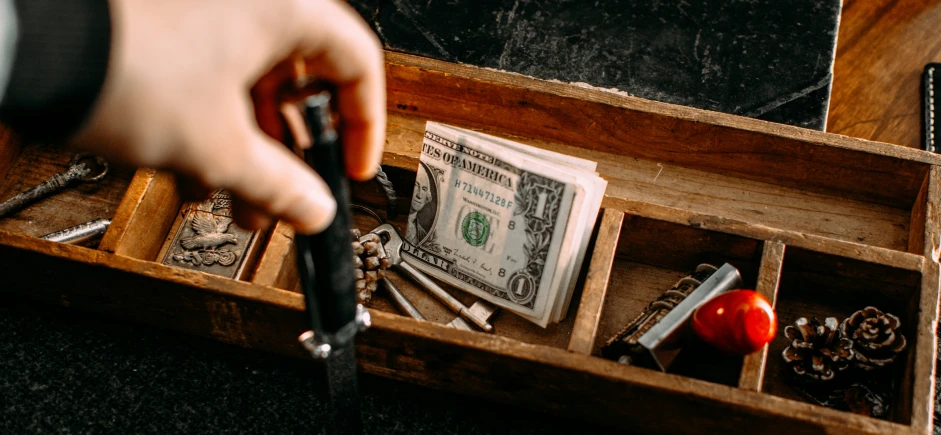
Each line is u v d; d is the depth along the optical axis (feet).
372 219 4.12
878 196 3.92
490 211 3.68
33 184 4.15
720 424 3.23
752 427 3.17
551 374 3.20
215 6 1.57
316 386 3.83
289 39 1.69
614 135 4.03
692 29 4.62
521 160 3.54
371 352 3.46
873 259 3.35
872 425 2.96
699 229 3.50
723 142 3.87
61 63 1.39
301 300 3.22
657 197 4.01
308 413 3.77
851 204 3.97
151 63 1.48
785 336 3.63
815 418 2.98
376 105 1.93
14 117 1.44
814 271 3.53
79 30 1.39
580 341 3.20
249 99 2.08
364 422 3.73
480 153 3.63
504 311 3.83
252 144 1.69
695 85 4.43
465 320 3.78
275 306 3.24
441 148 3.72
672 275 3.86
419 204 3.84
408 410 3.77
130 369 3.85
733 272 3.34
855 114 5.03
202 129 1.59
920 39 5.32
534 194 3.56
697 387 3.04
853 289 3.57
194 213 3.82
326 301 2.15
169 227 3.84
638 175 4.09
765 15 4.68
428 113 4.26
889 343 3.29
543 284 3.61
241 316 3.45
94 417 3.73
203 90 1.57
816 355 3.42
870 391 3.41
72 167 4.04
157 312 3.66
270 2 1.63
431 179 3.78
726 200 4.00
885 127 4.97
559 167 3.52
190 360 3.88
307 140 1.88
